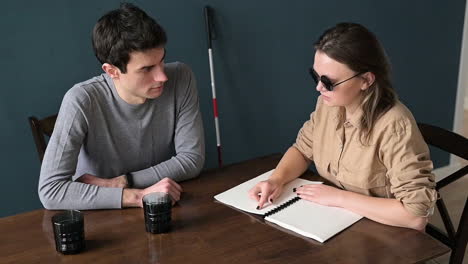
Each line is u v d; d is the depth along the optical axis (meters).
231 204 1.47
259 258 1.19
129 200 1.47
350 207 1.38
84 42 2.18
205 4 2.35
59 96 2.21
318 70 1.37
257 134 2.71
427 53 3.04
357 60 1.32
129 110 1.69
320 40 1.37
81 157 1.76
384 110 1.41
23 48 2.09
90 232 1.34
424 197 1.29
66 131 1.59
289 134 2.81
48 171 1.55
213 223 1.37
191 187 1.61
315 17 2.64
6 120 2.15
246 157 2.72
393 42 2.91
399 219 1.31
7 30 2.04
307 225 1.32
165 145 1.83
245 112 2.63
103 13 2.18
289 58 2.65
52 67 2.16
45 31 2.10
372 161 1.44
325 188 1.46
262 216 1.40
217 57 2.46
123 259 1.21
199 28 2.38
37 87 2.16
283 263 1.17
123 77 1.55
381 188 1.48
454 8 3.04
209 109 2.53
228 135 2.63
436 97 3.18
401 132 1.37
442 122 3.27
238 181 1.63
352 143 1.49
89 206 1.48
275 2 2.51
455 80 3.21
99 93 1.65
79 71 2.22
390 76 1.41
